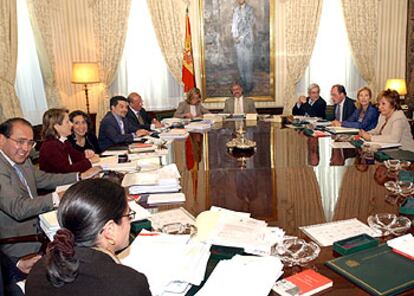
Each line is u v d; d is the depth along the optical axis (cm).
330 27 622
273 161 292
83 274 96
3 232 227
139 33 609
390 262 136
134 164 289
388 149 321
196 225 173
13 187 228
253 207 199
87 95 580
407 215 181
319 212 189
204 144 367
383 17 620
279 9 611
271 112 640
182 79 606
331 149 326
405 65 632
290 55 620
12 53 505
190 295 124
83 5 589
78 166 284
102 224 104
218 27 615
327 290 124
